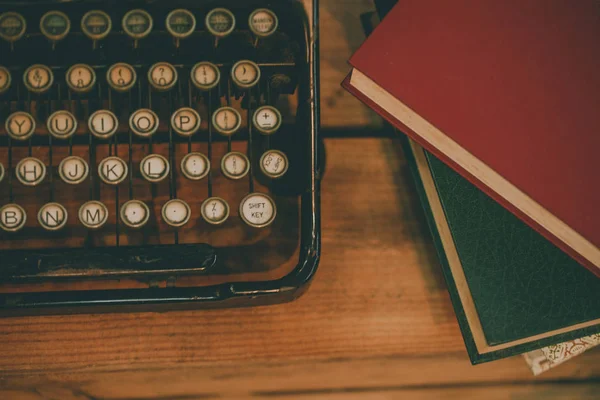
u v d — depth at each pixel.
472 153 0.44
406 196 0.49
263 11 0.45
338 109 0.49
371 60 0.44
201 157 0.45
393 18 0.45
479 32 0.45
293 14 0.45
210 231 0.48
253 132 0.49
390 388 0.48
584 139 0.44
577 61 0.45
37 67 0.45
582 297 0.44
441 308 0.48
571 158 0.44
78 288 0.47
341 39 0.50
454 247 0.46
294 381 0.48
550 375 0.48
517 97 0.44
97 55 0.47
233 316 0.47
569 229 0.43
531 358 0.48
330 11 0.50
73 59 0.47
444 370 0.48
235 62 0.45
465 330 0.45
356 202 0.48
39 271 0.44
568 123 0.44
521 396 0.48
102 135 0.45
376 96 0.45
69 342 0.46
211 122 0.46
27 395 0.47
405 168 0.49
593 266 0.44
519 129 0.44
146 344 0.46
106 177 0.45
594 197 0.43
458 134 0.44
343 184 0.49
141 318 0.46
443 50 0.44
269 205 0.45
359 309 0.47
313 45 0.45
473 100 0.44
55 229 0.44
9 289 0.47
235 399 0.48
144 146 0.48
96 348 0.46
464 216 0.45
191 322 0.47
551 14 0.45
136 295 0.44
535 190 0.43
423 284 0.48
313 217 0.45
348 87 0.46
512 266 0.45
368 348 0.47
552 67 0.44
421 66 0.44
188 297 0.44
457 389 0.48
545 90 0.44
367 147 0.49
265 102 0.48
